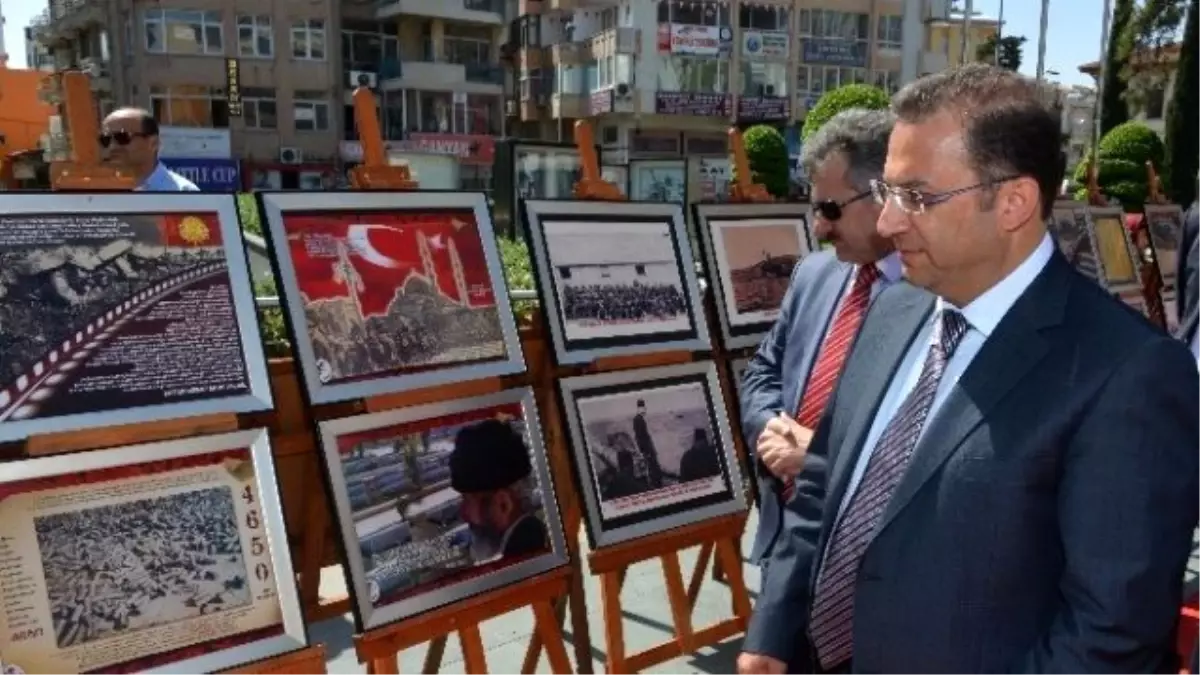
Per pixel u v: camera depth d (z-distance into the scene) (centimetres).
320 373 207
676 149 3362
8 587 165
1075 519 115
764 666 172
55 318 175
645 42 3177
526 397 244
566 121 3472
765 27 3309
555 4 3400
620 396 274
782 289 337
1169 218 684
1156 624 113
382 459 214
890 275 213
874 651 134
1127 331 119
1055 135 122
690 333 294
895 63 3491
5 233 173
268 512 192
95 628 172
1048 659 117
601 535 260
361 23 3200
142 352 183
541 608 239
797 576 173
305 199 213
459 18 3275
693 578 336
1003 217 123
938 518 126
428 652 272
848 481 151
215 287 194
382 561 209
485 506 231
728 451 295
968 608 124
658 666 310
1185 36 1700
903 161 125
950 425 127
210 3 2845
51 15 3341
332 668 300
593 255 276
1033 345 123
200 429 187
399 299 224
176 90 2839
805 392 223
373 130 235
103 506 175
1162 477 112
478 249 243
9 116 990
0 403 166
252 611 188
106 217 184
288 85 2991
